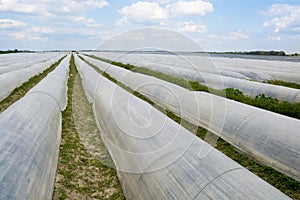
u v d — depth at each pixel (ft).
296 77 51.52
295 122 20.67
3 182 10.80
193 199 10.66
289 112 28.63
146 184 13.11
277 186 17.49
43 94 27.66
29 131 16.51
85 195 16.44
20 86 47.34
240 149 21.79
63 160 20.30
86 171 19.12
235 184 10.82
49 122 20.56
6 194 10.30
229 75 53.52
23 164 12.84
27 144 14.82
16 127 16.22
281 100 35.63
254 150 20.59
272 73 56.85
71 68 87.97
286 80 53.16
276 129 20.34
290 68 71.10
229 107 25.81
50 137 18.75
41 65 74.90
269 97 34.91
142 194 13.24
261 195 10.19
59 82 40.68
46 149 16.60
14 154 13.17
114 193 16.66
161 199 11.64
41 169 14.34
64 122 28.96
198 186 11.06
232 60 104.06
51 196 15.44
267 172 18.93
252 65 79.51
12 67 63.87
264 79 54.80
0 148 13.10
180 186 11.44
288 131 19.67
